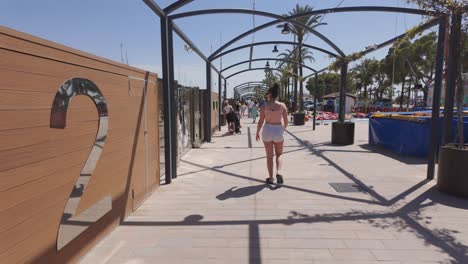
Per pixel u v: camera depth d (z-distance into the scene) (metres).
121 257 3.09
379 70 51.06
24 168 2.22
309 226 3.83
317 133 14.55
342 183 5.74
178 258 3.07
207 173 6.64
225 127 19.28
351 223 3.91
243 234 3.61
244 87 38.75
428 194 5.05
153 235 3.59
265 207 4.49
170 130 5.84
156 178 5.45
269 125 5.62
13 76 2.10
